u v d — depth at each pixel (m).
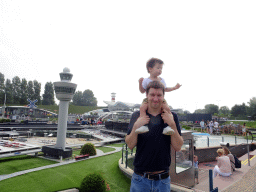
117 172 8.85
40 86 102.31
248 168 8.04
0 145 14.21
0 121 31.94
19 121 36.62
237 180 6.40
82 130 32.47
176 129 1.93
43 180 7.50
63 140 12.80
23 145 14.28
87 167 9.84
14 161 10.82
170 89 3.76
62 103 12.85
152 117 1.99
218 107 92.75
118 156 13.09
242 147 14.82
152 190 1.94
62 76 12.90
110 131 26.69
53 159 11.72
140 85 3.34
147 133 1.93
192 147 7.60
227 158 7.10
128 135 2.04
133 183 2.08
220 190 5.49
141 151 1.99
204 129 28.08
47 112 68.00
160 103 1.94
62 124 12.77
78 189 6.65
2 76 90.56
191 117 41.16
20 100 94.25
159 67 3.03
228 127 27.27
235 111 91.06
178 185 5.96
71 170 9.17
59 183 7.11
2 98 87.06
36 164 10.34
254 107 76.06
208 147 13.15
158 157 1.94
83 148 13.27
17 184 7.04
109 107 86.56
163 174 1.98
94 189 6.23
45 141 19.45
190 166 7.34
